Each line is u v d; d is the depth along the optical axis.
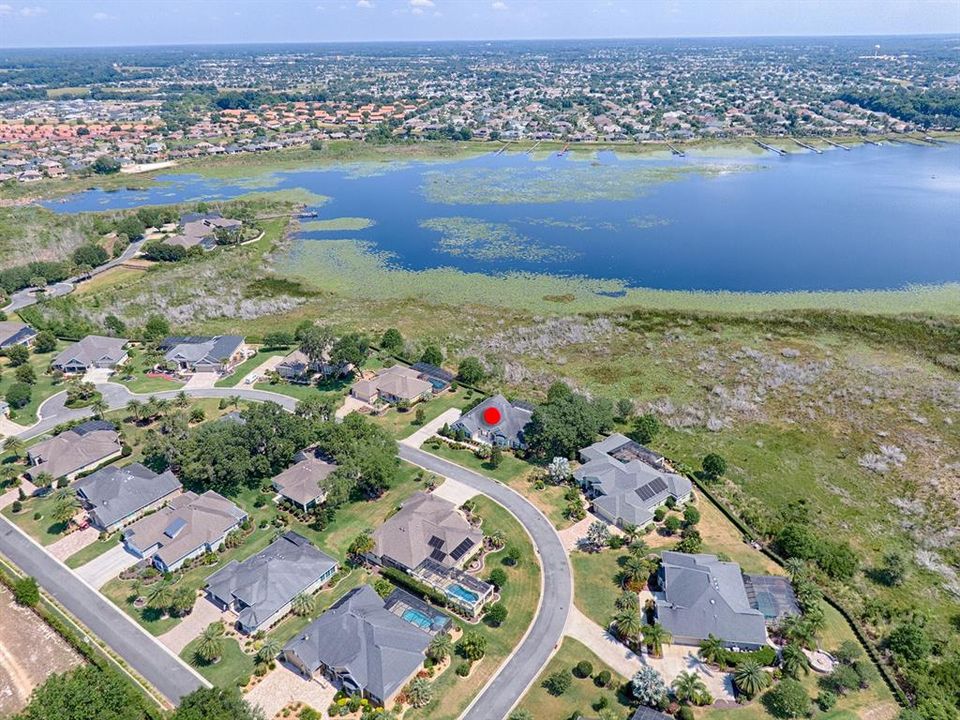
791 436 117.38
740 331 156.50
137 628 78.06
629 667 72.31
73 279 197.75
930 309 162.75
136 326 164.88
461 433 116.25
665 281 186.00
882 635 76.69
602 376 138.88
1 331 152.25
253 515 97.94
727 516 96.38
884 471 107.19
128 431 119.38
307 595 80.19
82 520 97.56
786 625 74.06
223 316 172.25
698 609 75.81
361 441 106.50
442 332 160.25
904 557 89.50
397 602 80.31
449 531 88.94
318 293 184.75
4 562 88.62
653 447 115.12
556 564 87.31
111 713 63.69
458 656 73.81
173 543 88.19
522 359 146.75
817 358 142.88
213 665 72.88
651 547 90.12
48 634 77.44
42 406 128.00
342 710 67.19
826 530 94.94
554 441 108.00
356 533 93.69
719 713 66.81
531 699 68.50
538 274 193.75
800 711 65.12
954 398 125.94
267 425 105.44
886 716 66.56
